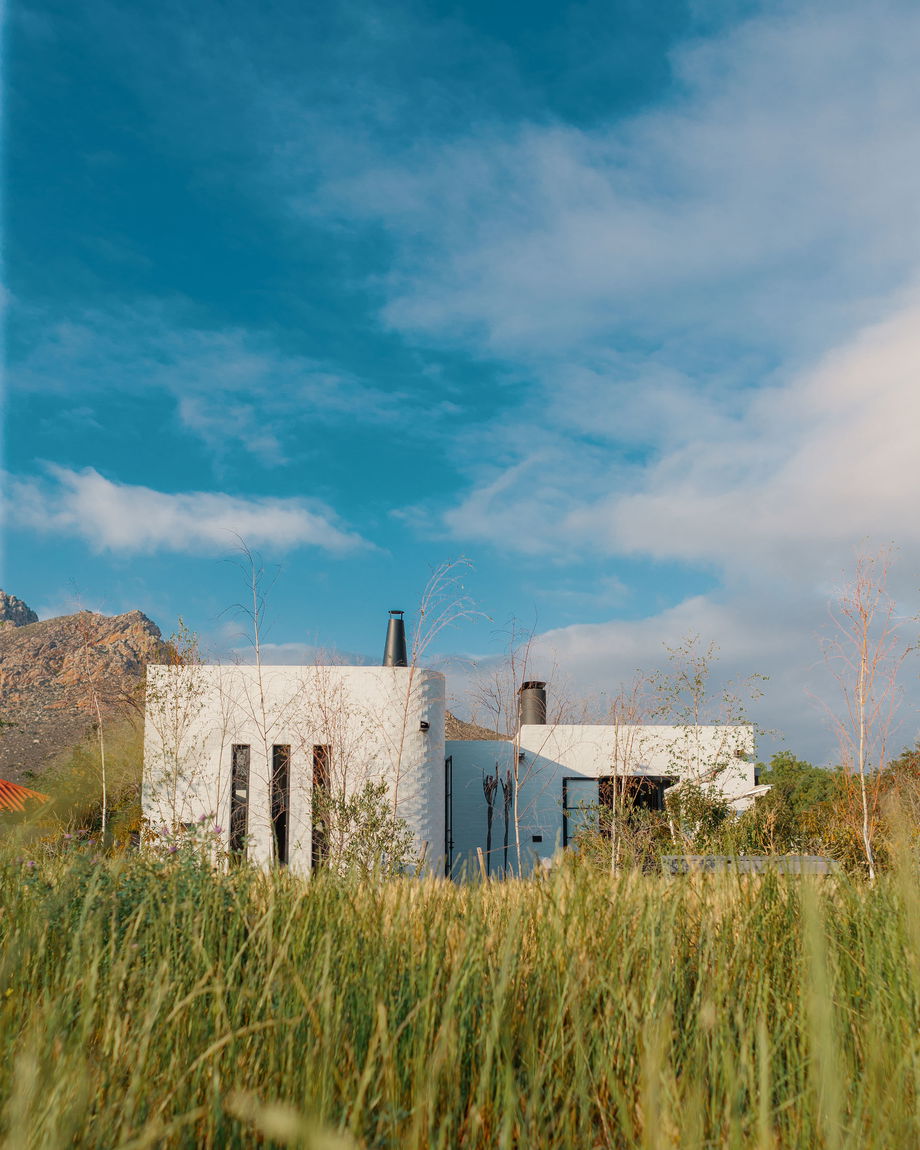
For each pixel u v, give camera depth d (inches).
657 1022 72.7
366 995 82.9
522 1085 74.3
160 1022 79.8
